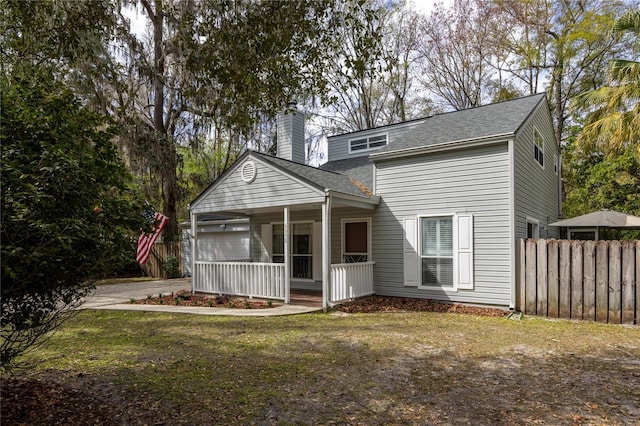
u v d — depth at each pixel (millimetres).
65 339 6453
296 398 4008
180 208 25344
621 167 17156
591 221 12258
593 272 8023
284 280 10008
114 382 4418
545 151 13242
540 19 21828
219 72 6062
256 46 5930
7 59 6793
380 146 15047
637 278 7574
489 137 9125
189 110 17438
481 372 4828
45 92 3689
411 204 10430
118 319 8273
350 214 11555
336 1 6121
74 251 3117
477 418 3564
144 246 14977
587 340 6402
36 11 6684
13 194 2758
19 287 2982
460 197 9641
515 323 7785
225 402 3891
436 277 10008
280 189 10148
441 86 24797
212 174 28094
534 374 4754
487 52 23344
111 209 3598
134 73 15656
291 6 5781
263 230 13547
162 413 3617
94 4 7570
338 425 3424
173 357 5422
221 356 5477
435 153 10031
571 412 3691
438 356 5496
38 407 3643
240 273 10867
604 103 14148
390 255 10766
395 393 4152
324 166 15164
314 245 12398
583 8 20797
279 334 6781
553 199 14688
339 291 9680
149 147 17047
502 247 9016
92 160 3516
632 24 12227
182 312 9031
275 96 6617
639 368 4980
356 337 6574
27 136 3217
